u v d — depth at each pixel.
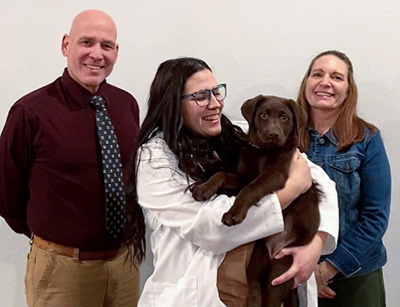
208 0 2.39
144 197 1.53
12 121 1.97
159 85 1.60
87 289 2.05
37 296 2.05
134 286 2.22
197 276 1.47
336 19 2.37
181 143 1.57
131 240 1.70
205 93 1.57
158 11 2.41
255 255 1.54
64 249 2.01
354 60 2.39
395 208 2.47
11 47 2.44
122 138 2.12
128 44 2.44
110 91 2.17
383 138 2.43
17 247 2.56
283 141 1.54
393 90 2.39
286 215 1.57
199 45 2.42
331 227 1.61
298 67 2.40
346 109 2.08
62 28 2.43
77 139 1.99
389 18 2.35
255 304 1.51
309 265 1.55
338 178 2.04
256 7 2.38
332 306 2.13
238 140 1.74
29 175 2.03
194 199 1.47
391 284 2.52
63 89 2.03
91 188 2.00
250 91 2.43
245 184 1.59
